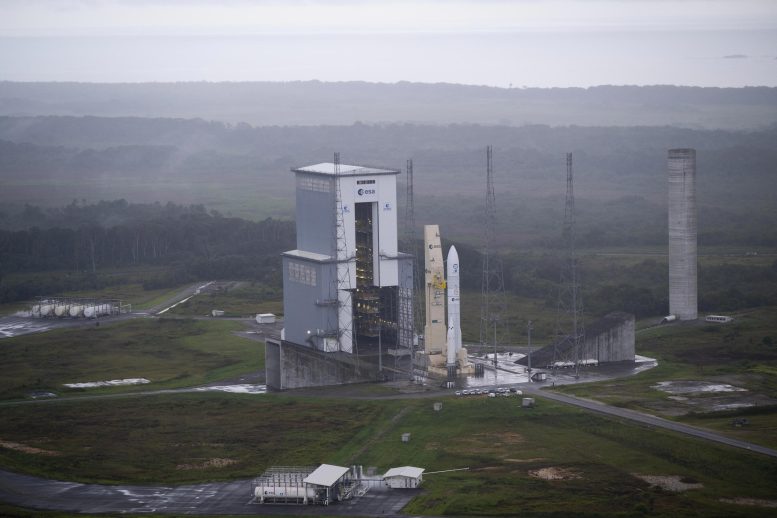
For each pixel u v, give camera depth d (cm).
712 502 15050
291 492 15712
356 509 15350
